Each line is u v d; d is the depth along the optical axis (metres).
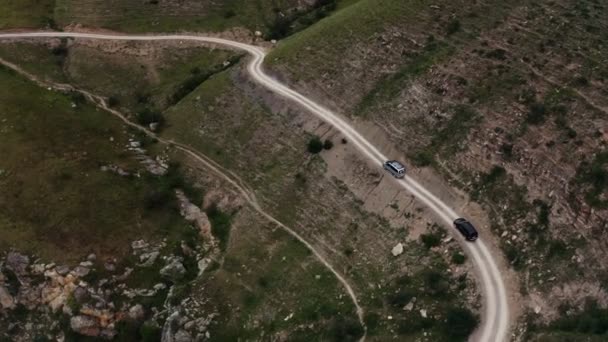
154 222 99.06
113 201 100.50
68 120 114.56
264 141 106.44
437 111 98.25
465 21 109.75
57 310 91.19
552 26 104.62
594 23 104.25
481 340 74.81
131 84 127.12
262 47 130.62
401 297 81.19
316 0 143.38
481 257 82.81
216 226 99.12
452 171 91.81
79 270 92.12
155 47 132.88
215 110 114.00
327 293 85.81
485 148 91.44
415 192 91.75
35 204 99.44
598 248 78.81
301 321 83.81
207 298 89.56
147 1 142.12
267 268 91.12
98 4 142.50
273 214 97.69
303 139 103.44
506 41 103.81
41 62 130.88
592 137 87.12
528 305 77.25
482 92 97.56
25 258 93.75
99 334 89.81
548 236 82.00
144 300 90.75
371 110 103.06
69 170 104.19
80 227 96.81
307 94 109.31
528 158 88.31
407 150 96.50
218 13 140.12
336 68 110.31
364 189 94.94
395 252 86.81
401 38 110.38
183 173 106.75
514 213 85.31
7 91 120.81
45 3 145.12
